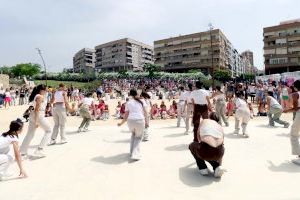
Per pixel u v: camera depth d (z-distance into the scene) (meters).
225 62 113.69
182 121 15.52
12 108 25.83
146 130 9.39
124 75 88.31
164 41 119.00
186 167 6.42
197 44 108.94
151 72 85.62
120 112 19.06
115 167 6.59
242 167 6.32
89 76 91.25
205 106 8.05
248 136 9.60
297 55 83.00
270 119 12.04
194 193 4.96
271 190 5.00
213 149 5.38
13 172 6.39
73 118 18.48
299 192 4.88
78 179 5.85
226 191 5.01
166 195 4.90
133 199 4.78
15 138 6.09
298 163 6.45
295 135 6.54
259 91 22.41
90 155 7.74
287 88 16.48
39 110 7.52
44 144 7.67
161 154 7.59
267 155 7.29
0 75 55.78
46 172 6.36
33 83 73.62
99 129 12.64
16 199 4.91
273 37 87.00
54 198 4.92
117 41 139.88
